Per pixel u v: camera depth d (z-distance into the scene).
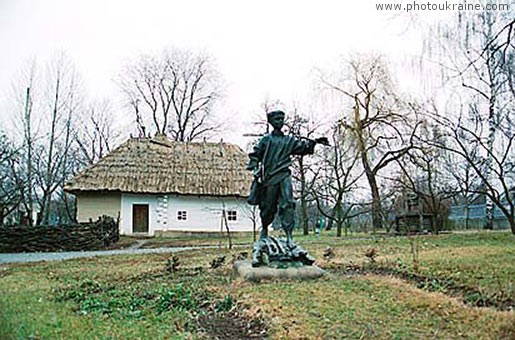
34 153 37.34
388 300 7.82
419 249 14.80
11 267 15.09
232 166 34.78
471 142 19.08
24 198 32.84
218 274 10.98
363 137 29.83
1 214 27.67
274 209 10.74
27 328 6.68
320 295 8.20
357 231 31.84
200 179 33.38
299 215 39.03
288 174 10.58
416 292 8.36
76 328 6.76
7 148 33.97
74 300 8.95
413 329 6.35
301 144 10.55
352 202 32.69
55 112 37.03
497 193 20.27
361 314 7.05
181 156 34.91
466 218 31.55
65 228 23.22
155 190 32.06
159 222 32.38
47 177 36.44
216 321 7.11
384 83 29.39
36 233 22.81
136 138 35.69
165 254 17.66
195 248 21.00
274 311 7.28
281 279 9.66
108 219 25.86
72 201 43.72
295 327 6.51
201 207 33.03
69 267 14.34
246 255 14.37
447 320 6.71
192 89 47.38
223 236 30.92
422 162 30.39
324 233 30.89
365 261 12.34
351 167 29.17
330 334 6.20
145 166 33.34
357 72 33.75
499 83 13.44
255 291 8.60
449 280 9.27
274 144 10.52
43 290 10.12
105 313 7.74
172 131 47.25
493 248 14.22
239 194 32.91
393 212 37.34
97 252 21.38
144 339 6.22
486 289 8.23
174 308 7.91
